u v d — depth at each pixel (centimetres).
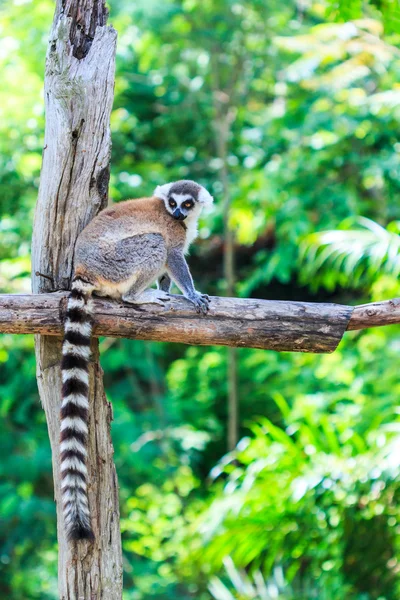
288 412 1055
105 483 579
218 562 905
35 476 1460
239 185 1498
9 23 1329
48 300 561
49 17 1320
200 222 1617
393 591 910
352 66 1238
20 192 1377
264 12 1628
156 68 1717
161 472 1533
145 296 581
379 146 1512
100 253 597
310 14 1655
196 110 1794
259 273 1532
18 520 1509
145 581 1445
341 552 902
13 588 1471
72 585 564
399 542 880
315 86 1348
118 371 1809
